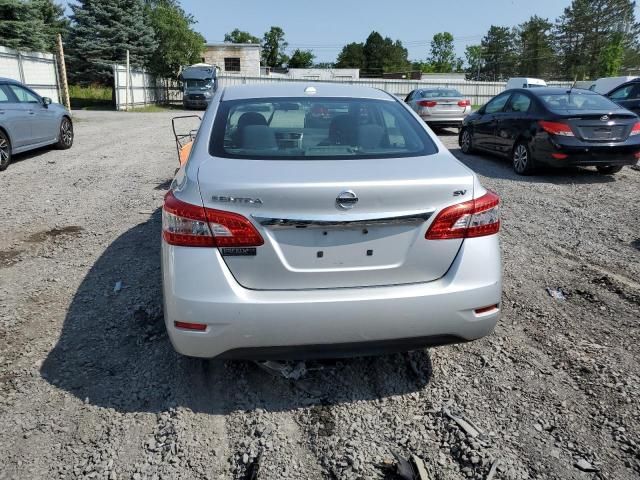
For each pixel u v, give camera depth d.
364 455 2.52
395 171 2.69
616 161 8.24
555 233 5.82
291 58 101.88
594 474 2.39
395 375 3.14
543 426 2.70
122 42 36.00
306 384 3.05
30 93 10.74
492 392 2.97
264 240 2.51
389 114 3.50
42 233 5.76
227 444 2.59
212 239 2.50
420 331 2.66
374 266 2.62
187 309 2.51
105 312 3.86
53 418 2.74
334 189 2.49
